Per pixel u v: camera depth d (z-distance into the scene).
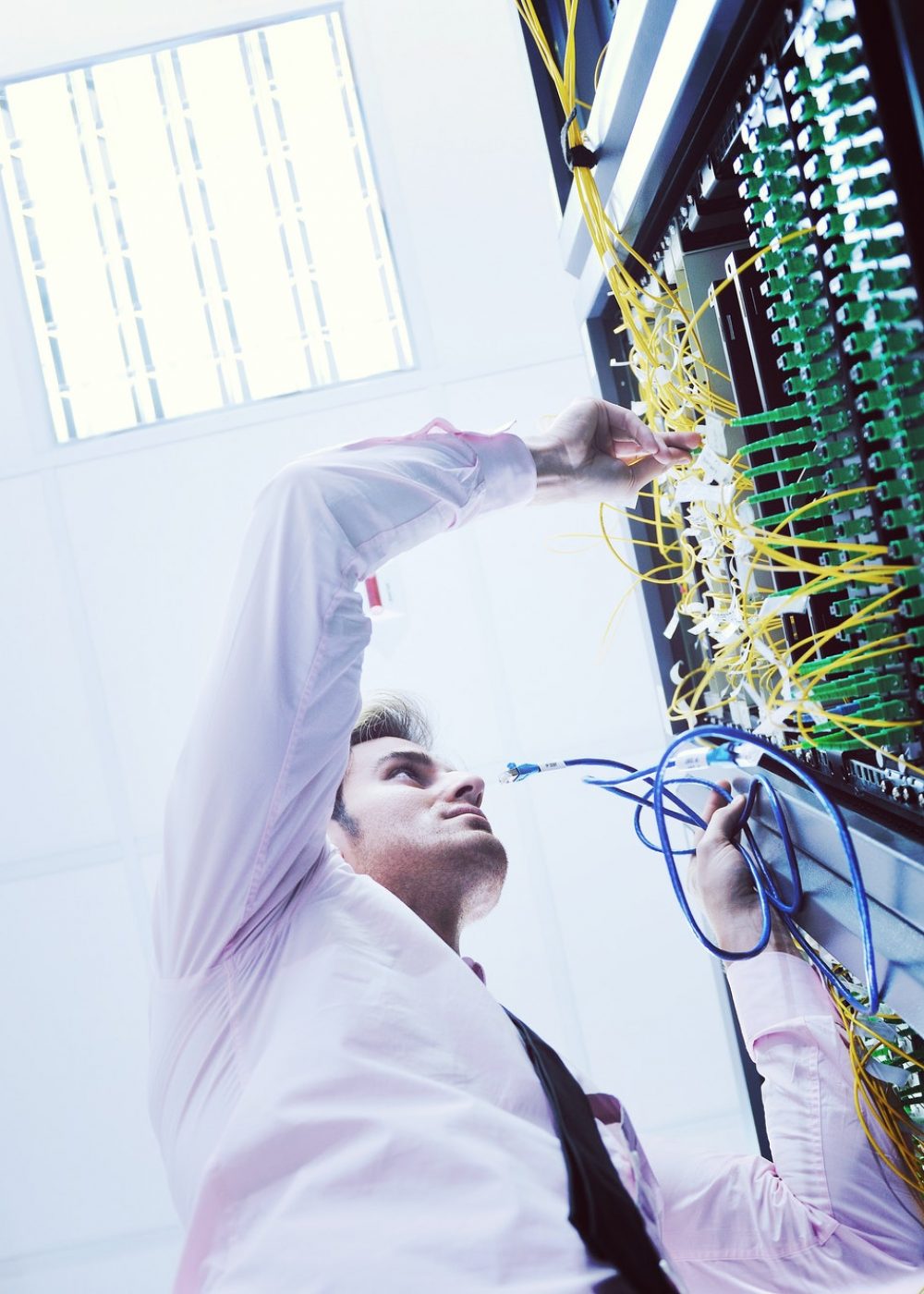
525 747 1.92
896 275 0.47
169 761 1.91
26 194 1.95
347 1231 0.64
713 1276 0.85
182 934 0.79
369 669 1.91
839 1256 0.83
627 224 0.84
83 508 1.90
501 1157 0.68
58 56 1.90
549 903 1.92
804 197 0.55
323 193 1.97
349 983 0.76
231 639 0.76
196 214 1.97
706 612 0.89
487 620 1.92
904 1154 0.88
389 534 0.78
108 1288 1.88
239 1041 0.77
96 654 1.90
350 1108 0.70
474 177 1.89
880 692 0.63
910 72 0.42
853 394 0.55
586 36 0.96
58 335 1.96
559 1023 1.92
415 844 0.94
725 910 0.93
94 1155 1.89
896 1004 0.55
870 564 0.58
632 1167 0.74
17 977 1.89
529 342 1.91
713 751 0.77
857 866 0.59
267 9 1.88
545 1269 0.63
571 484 0.88
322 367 1.99
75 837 1.90
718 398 0.80
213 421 1.90
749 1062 1.27
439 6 1.86
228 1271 0.65
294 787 0.76
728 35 0.55
